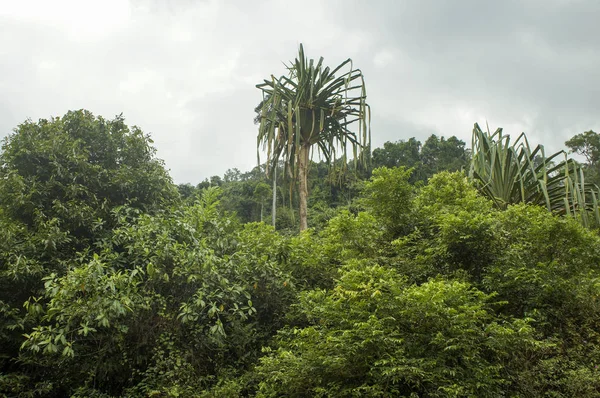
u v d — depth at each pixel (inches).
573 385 199.5
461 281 243.9
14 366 256.8
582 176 390.9
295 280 295.3
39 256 262.7
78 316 215.3
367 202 319.6
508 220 277.6
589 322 233.5
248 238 319.0
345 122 481.7
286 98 464.8
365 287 203.0
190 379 227.9
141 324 236.8
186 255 249.1
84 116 339.9
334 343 192.5
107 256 256.2
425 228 297.0
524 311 234.1
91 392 226.5
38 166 298.2
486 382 183.6
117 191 316.5
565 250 261.6
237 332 257.9
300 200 452.1
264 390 216.4
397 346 185.3
